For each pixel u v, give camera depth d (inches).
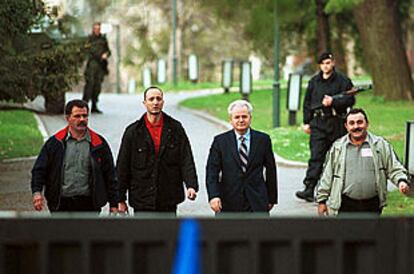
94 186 864.9
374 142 869.2
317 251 501.4
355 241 500.7
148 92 911.0
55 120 2231.8
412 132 1126.4
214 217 497.0
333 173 879.1
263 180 921.5
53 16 1710.1
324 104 1261.1
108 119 2332.7
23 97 1600.6
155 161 911.7
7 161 1622.8
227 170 912.3
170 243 497.0
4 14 1469.0
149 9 5826.8
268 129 2092.8
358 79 3614.7
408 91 2669.8
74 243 497.4
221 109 2564.0
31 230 497.7
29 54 1588.3
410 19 3272.6
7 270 498.9
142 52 5812.0
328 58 1280.8
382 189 869.8
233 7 3014.3
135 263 497.0
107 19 5689.0
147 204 912.3
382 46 2667.3
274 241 499.5
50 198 869.2
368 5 2677.2
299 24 3191.4
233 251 498.6
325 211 890.7
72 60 1668.3
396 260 501.4
